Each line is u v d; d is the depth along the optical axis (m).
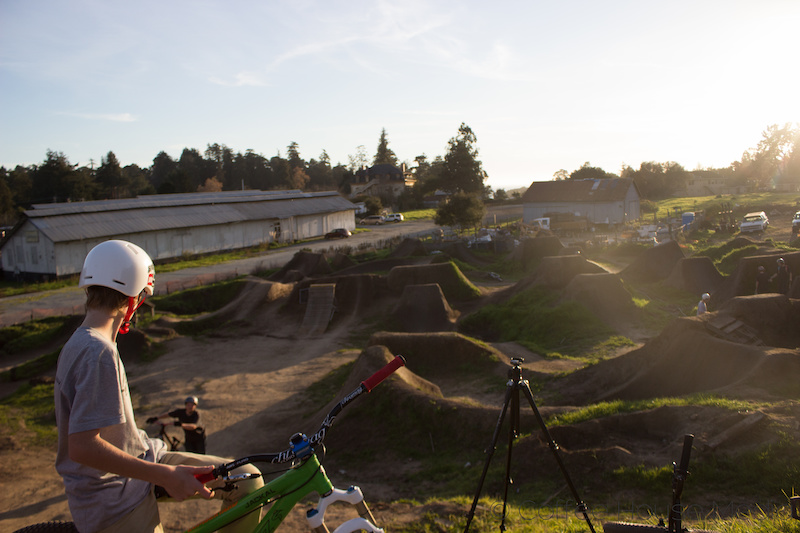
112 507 2.29
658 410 9.09
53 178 99.44
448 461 10.32
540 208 65.25
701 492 7.03
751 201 83.31
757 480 6.99
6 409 17.69
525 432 10.27
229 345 23.77
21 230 45.59
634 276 29.02
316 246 58.91
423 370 16.70
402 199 109.38
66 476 2.30
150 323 26.06
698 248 42.31
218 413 15.84
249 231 58.97
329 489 2.45
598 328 20.50
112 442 2.31
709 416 8.52
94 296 2.39
